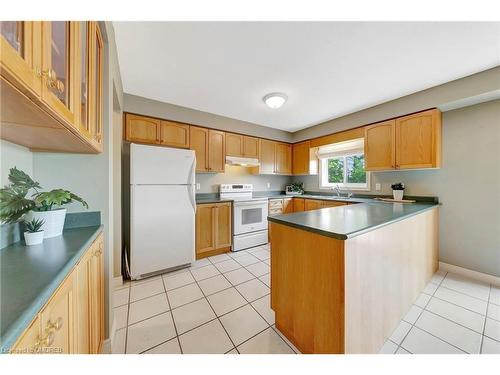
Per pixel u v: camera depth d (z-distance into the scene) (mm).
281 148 4227
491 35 1519
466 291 2008
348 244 1076
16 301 517
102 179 1369
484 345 1345
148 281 2273
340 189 3775
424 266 2045
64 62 783
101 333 1254
